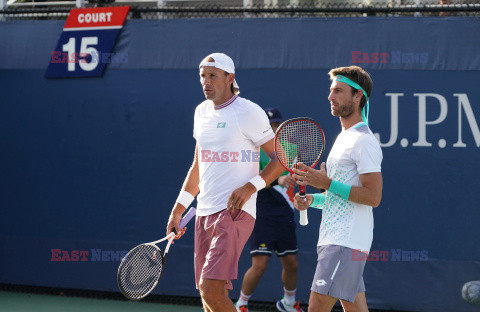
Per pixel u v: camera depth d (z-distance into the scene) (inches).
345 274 241.8
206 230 272.8
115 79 427.5
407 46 394.0
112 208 426.6
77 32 432.8
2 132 441.4
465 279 386.6
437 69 391.5
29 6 489.4
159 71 422.3
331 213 249.3
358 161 243.4
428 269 390.3
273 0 460.1
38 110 437.1
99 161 428.8
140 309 406.6
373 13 411.2
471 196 387.5
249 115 266.7
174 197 418.6
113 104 427.5
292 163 276.4
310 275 399.5
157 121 421.7
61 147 434.0
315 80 404.2
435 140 390.9
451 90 390.0
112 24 428.1
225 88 270.7
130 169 424.8
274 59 408.5
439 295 388.8
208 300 263.9
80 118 431.8
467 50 388.5
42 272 435.5
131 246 423.2
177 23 419.8
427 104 391.9
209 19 416.2
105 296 431.5
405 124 393.4
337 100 253.3
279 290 406.0
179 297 422.9
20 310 399.2
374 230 394.9
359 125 251.8
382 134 395.2
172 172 419.2
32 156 437.4
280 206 369.7
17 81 440.1
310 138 289.6
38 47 438.3
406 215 392.2
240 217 267.7
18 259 438.6
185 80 418.9
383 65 396.2
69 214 432.5
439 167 390.3
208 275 261.9
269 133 271.3
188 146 418.0
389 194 394.0
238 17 435.8
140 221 423.2
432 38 391.9
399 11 398.3
